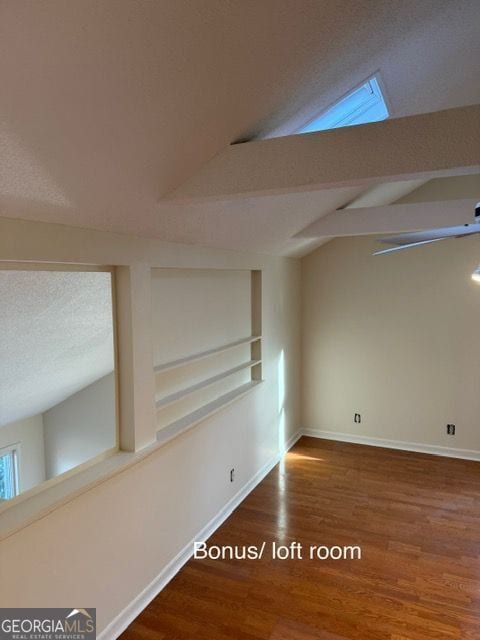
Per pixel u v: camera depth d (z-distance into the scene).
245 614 2.57
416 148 1.65
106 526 2.35
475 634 2.42
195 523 3.21
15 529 1.83
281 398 4.92
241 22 1.30
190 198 2.05
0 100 1.17
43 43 1.07
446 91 2.64
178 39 1.25
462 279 4.74
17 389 3.28
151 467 2.70
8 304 2.21
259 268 4.20
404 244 2.54
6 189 1.56
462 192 4.66
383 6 1.55
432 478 4.36
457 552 3.15
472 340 4.75
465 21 1.87
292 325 5.20
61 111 1.31
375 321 5.14
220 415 3.55
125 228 2.33
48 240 1.95
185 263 2.97
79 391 4.31
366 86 2.23
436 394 4.95
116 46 1.18
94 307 2.78
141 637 2.41
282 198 2.94
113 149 1.60
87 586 2.24
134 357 2.53
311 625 2.49
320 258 5.32
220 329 3.79
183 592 2.75
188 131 1.71
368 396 5.25
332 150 1.78
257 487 4.18
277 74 1.65
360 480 4.32
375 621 2.51
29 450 4.35
